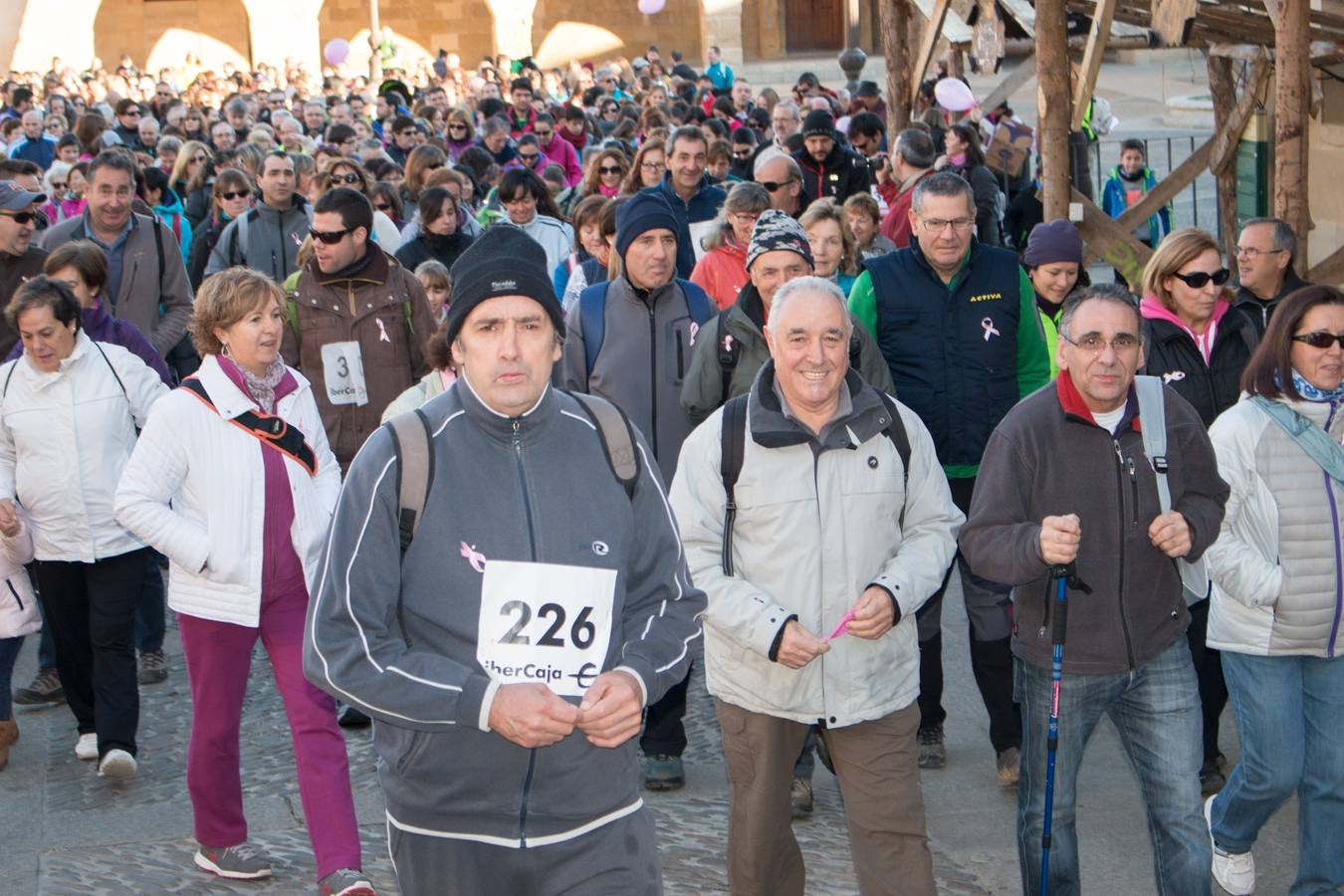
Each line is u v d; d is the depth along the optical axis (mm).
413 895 3037
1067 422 3893
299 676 4527
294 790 5512
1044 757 3992
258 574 4539
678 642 3051
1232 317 5121
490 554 2900
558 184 11906
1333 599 4156
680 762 5430
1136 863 4797
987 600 5211
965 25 10852
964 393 5383
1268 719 4215
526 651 2906
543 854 2998
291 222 8328
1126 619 3885
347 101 22594
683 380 5340
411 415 2949
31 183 10328
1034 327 5469
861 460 3793
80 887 4730
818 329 3656
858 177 9969
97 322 5965
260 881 4766
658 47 42125
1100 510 3877
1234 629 4254
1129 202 14703
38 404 5410
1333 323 4133
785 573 3785
